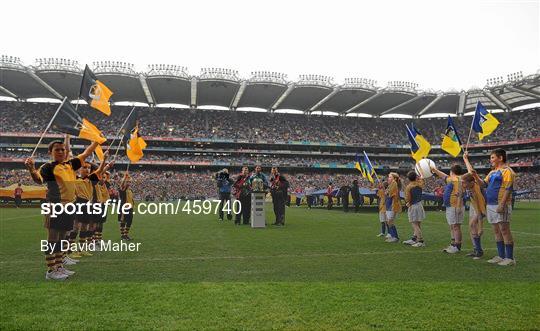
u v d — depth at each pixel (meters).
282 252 8.23
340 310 4.13
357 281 5.51
